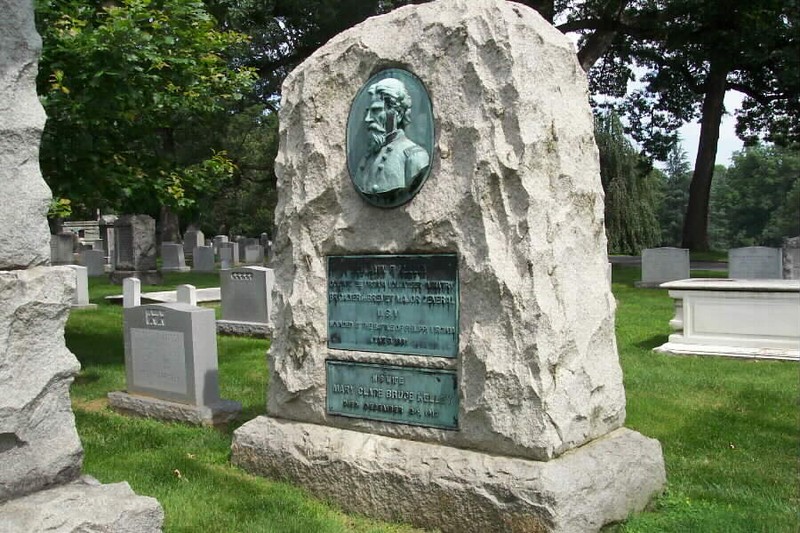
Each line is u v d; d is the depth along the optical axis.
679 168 73.44
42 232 3.12
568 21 21.20
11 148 3.04
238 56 20.91
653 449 4.82
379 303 4.89
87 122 8.41
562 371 4.30
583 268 4.62
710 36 21.05
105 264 28.70
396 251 4.79
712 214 79.38
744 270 16.05
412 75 4.73
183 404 6.91
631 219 39.00
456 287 4.54
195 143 28.47
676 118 31.55
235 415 6.87
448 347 4.59
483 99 4.41
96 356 9.91
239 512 4.57
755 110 30.17
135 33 8.12
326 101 5.16
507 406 4.28
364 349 4.97
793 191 69.69
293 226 5.30
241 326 11.69
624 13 21.83
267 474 5.17
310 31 21.83
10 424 2.95
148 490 4.94
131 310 7.45
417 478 4.41
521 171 4.30
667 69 28.08
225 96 10.56
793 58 20.53
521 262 4.29
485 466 4.24
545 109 4.45
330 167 5.11
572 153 4.62
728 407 6.93
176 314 6.96
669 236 71.06
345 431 5.00
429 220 4.60
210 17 10.11
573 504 4.00
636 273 21.59
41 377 3.06
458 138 4.51
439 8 4.73
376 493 4.58
